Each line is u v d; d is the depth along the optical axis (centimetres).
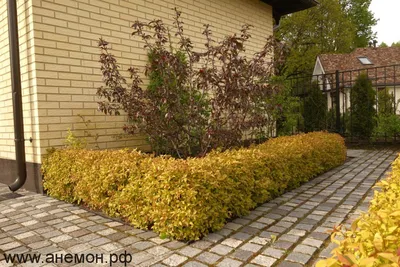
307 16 2048
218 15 688
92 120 463
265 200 363
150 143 485
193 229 254
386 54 2050
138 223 286
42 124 407
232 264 212
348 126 990
